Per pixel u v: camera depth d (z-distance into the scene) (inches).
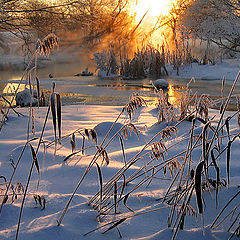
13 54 1059.3
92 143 160.6
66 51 1061.8
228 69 839.7
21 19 487.8
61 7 506.0
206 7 912.3
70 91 549.6
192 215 70.4
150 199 85.7
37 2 494.9
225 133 153.4
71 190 98.7
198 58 1082.7
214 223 67.1
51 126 202.5
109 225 68.9
